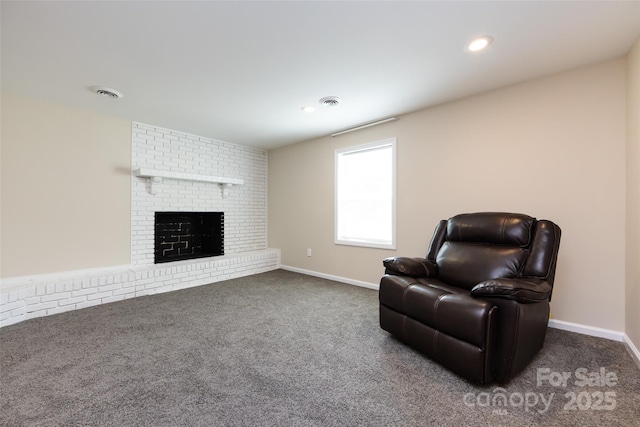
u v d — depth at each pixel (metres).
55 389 1.56
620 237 2.15
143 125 3.71
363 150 3.85
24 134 2.88
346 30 1.82
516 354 1.58
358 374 1.73
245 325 2.48
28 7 1.59
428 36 1.89
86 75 2.41
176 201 4.04
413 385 1.62
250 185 4.99
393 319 2.14
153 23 1.74
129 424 1.32
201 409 1.42
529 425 1.32
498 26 1.78
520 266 2.01
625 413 1.39
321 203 4.36
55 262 3.06
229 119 3.54
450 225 2.56
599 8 1.62
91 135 3.29
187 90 2.70
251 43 1.96
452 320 1.69
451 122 2.98
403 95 2.83
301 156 4.65
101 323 2.51
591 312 2.26
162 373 1.73
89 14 1.65
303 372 1.75
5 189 2.79
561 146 2.37
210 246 4.65
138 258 3.66
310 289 3.66
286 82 2.55
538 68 2.30
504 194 2.65
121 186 3.52
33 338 2.20
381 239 3.74
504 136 2.65
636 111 1.92
